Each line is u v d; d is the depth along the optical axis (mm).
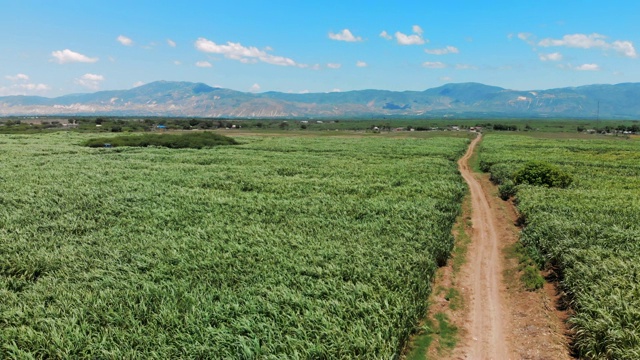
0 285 13992
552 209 22938
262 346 10000
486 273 16859
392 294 12555
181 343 10203
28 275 15141
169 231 19688
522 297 14539
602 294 12117
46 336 10633
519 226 23406
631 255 15078
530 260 17375
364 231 19484
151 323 11109
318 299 12391
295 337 10516
